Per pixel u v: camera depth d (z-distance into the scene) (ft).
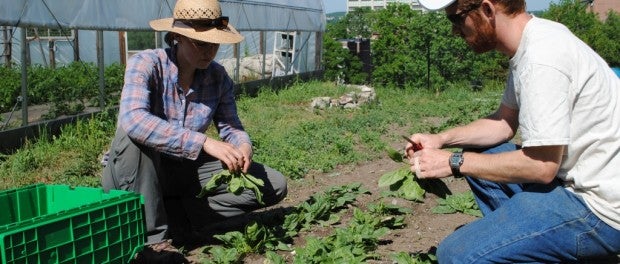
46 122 31.01
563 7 106.11
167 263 13.06
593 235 9.53
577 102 9.29
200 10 12.73
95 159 25.75
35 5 30.50
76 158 26.37
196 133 12.62
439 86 69.62
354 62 89.56
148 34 60.34
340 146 27.68
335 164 25.14
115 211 11.21
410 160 12.17
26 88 30.25
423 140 11.94
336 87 55.93
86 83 36.99
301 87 56.54
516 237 9.75
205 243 14.66
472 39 10.02
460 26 10.00
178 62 13.42
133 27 39.32
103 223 10.96
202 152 14.08
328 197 17.72
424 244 14.76
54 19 32.04
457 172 10.44
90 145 28.14
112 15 36.96
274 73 64.49
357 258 12.68
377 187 20.83
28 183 22.16
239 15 52.49
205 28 12.82
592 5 168.86
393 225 16.03
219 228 15.66
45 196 12.86
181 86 13.57
